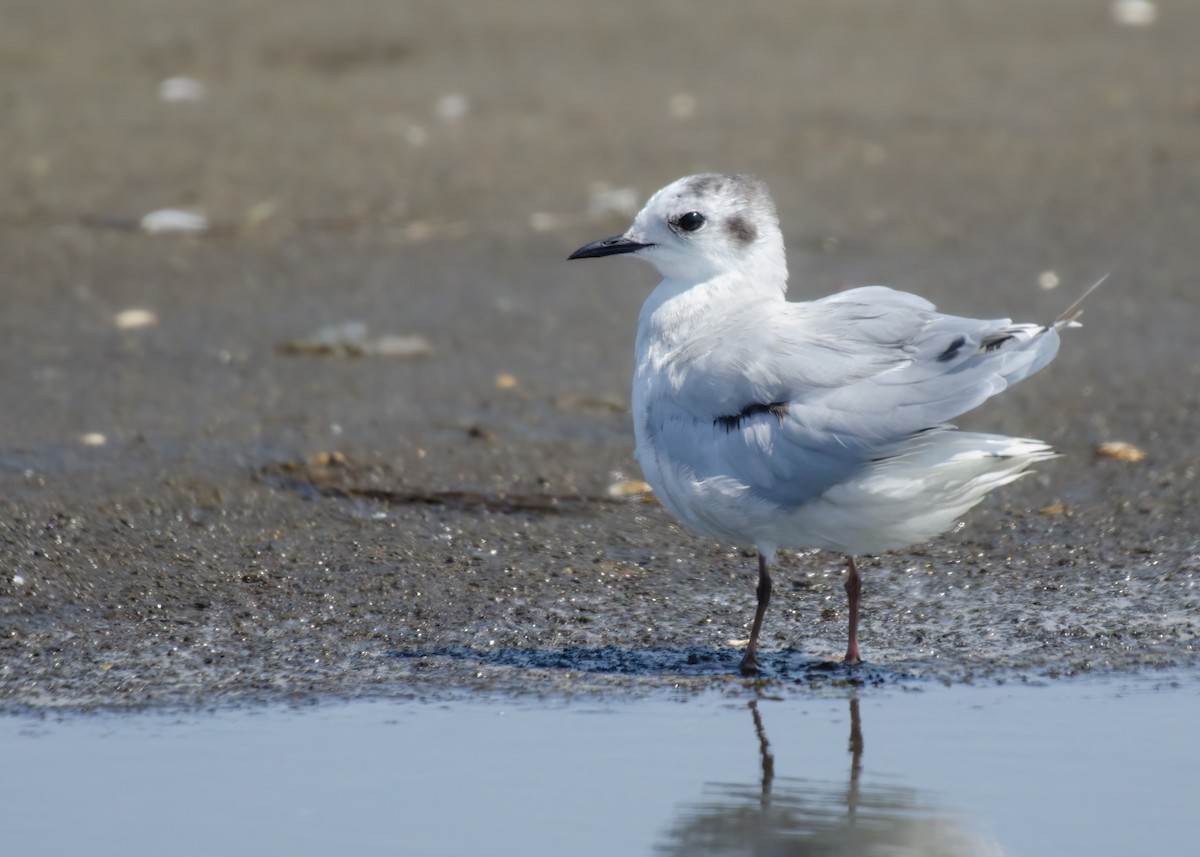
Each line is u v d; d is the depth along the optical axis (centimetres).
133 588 1080
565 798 800
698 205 999
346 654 989
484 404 1470
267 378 1529
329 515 1212
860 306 908
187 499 1228
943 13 3138
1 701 916
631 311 1747
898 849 753
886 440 855
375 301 1762
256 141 2362
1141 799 801
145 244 1938
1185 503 1235
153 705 912
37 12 2981
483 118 2497
